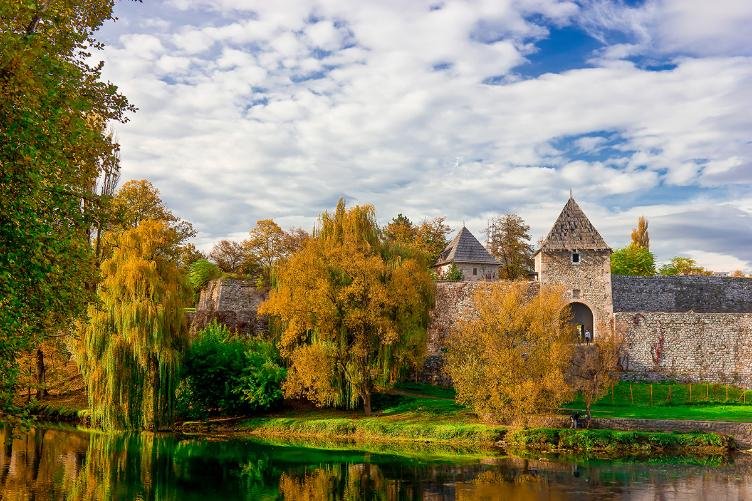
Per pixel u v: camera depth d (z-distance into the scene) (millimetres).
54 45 14688
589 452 31469
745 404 40969
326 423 36375
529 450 31922
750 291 51781
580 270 48688
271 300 39156
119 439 33781
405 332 38000
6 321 13977
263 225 72188
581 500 22922
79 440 33094
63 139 14219
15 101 13109
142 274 35000
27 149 12844
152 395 34531
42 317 15305
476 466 28516
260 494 23781
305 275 37875
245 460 29531
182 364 37094
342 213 41594
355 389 38062
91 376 33906
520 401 33125
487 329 35781
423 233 75812
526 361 34625
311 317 37406
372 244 41281
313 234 42094
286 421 37375
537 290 49219
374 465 28656
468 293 49844
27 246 13727
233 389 38250
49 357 34250
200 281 63000
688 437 31812
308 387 38469
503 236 73812
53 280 15148
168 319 35250
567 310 42938
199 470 27391
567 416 34625
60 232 15094
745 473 26891
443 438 34188
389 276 38125
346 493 24047
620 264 78438
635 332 46375
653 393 42688
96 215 16219
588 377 36062
